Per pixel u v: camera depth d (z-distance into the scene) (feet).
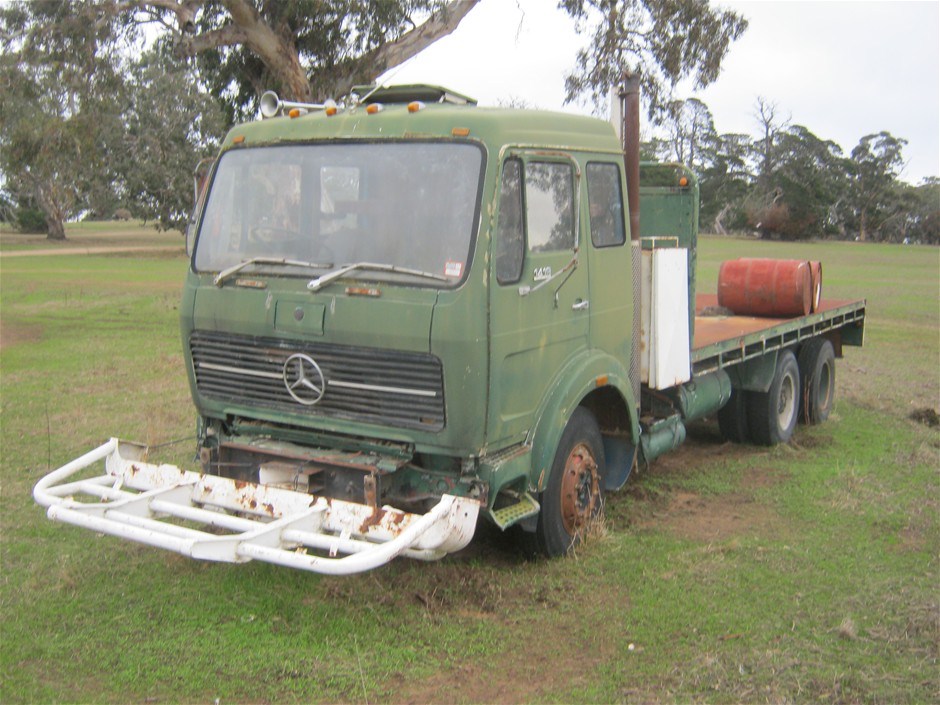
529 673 15.53
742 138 275.18
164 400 36.99
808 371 33.96
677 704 14.44
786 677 15.10
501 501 18.33
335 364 17.48
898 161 287.69
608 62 71.36
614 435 22.24
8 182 151.02
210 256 19.20
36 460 27.50
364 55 63.00
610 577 19.34
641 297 22.94
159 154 141.08
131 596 18.12
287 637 16.56
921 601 17.93
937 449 30.78
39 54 60.23
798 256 173.78
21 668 15.44
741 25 71.61
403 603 18.02
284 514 17.03
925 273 131.75
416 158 17.24
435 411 16.71
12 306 78.43
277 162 18.58
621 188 21.59
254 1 60.64
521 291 17.61
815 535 22.09
